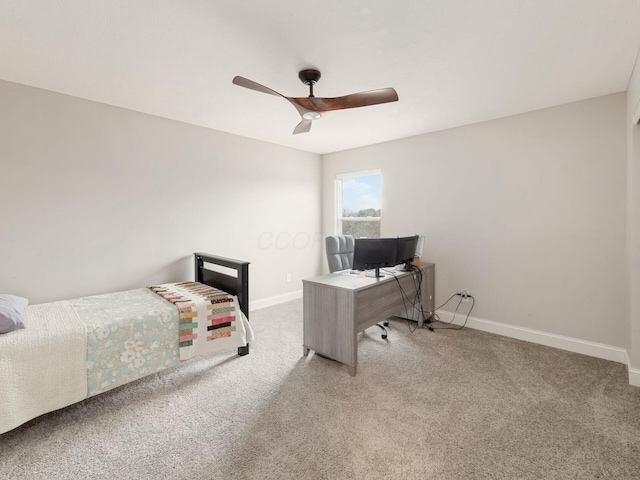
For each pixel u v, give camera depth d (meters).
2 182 2.44
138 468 1.57
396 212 4.12
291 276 4.69
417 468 1.56
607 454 1.64
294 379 2.43
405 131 3.72
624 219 2.62
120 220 3.02
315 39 1.85
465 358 2.77
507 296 3.26
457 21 1.68
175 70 2.24
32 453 1.67
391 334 3.33
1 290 2.46
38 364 1.79
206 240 3.68
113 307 2.39
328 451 1.67
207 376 2.48
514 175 3.16
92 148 2.84
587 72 2.26
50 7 1.57
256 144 4.14
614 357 2.70
